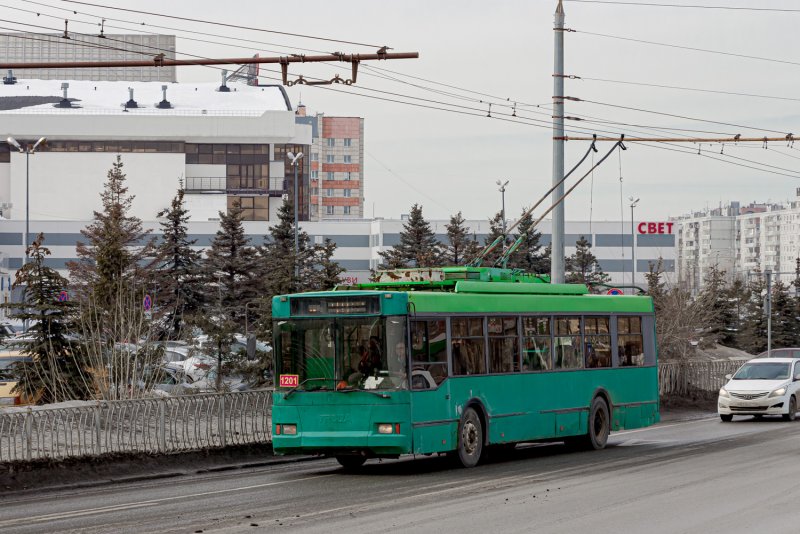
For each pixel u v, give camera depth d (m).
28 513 16.09
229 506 16.41
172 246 69.31
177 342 38.56
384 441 20.59
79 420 21.47
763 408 35.94
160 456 22.92
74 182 135.38
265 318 33.62
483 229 119.00
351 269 126.00
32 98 141.12
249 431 25.39
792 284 91.81
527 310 24.75
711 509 15.70
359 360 20.94
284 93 149.25
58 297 30.16
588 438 26.80
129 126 134.62
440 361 21.75
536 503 16.42
